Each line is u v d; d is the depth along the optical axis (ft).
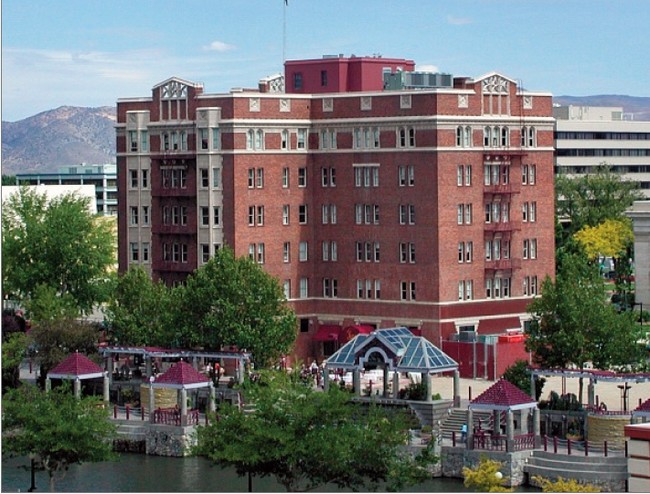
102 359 629.10
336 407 456.86
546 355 565.12
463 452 515.50
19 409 487.20
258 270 625.82
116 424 568.41
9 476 520.83
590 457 500.74
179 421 564.30
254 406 488.44
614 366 563.48
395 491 453.99
